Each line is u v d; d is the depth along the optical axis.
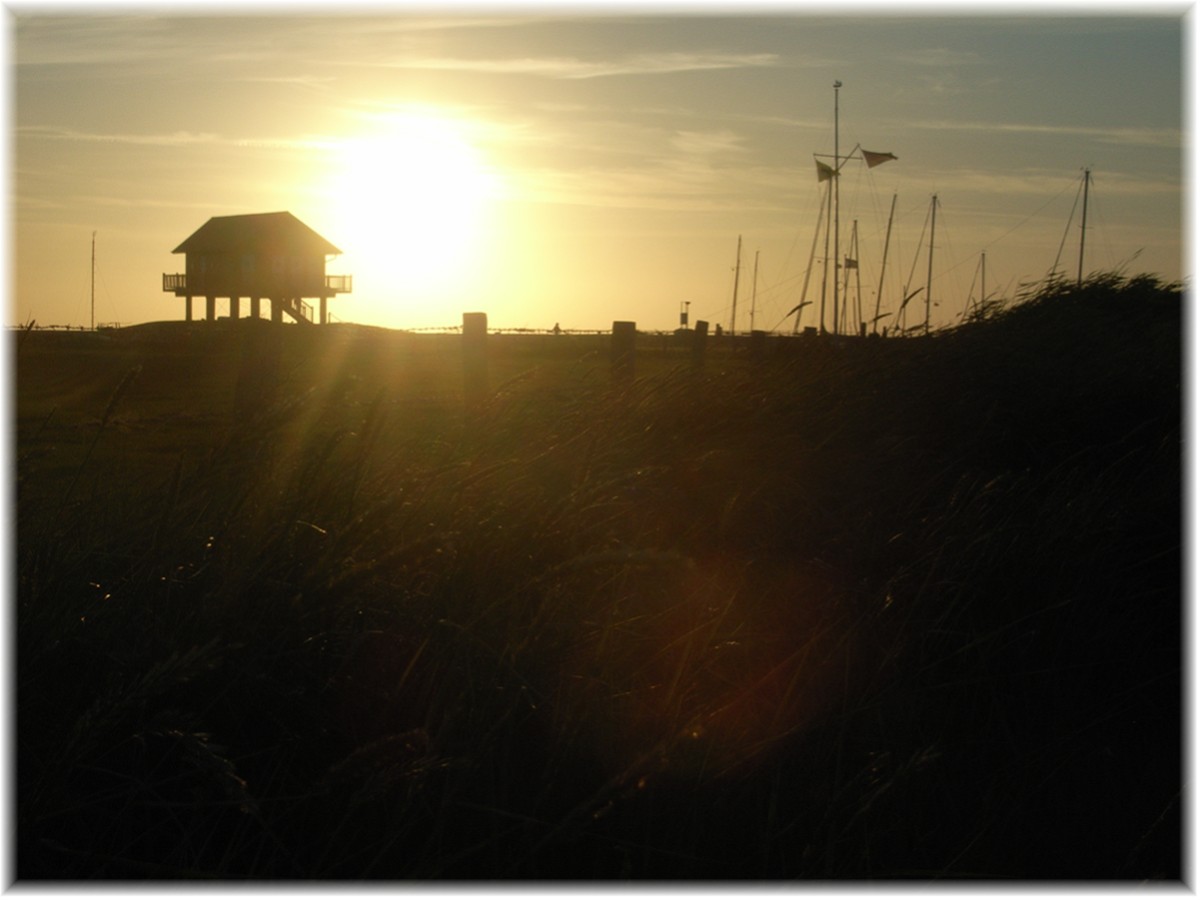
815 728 3.98
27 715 3.21
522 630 3.87
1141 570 5.86
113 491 4.74
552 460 5.41
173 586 3.74
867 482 6.04
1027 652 4.84
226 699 3.38
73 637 3.39
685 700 4.02
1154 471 6.59
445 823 3.10
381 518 3.95
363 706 3.57
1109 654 5.07
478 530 4.24
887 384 7.33
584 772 3.49
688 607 4.48
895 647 4.33
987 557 5.11
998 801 3.90
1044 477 6.37
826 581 5.00
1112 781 4.19
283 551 3.80
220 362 19.81
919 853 3.59
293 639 3.55
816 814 3.57
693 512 5.45
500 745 3.45
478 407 6.03
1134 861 3.71
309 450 4.39
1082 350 8.59
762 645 4.46
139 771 3.19
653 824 3.40
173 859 3.04
